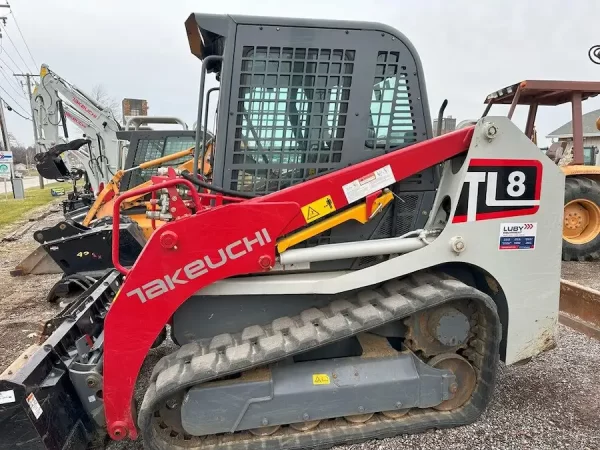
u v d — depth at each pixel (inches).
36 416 80.7
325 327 90.5
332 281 93.1
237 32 91.7
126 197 87.6
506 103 257.0
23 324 185.0
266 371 93.6
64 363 93.6
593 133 957.8
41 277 262.5
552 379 123.3
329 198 91.8
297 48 93.7
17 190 756.6
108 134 340.8
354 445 97.0
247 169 95.8
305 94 95.4
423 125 100.3
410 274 103.1
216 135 95.0
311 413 92.9
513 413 107.3
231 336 96.7
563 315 133.6
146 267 85.4
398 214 103.9
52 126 343.0
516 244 99.2
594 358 135.5
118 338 86.4
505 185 96.9
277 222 89.0
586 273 232.1
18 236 397.4
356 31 95.0
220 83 94.7
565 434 99.4
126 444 100.6
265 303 99.4
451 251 96.3
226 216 86.6
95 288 136.2
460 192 95.0
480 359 102.2
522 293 101.5
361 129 97.7
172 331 97.8
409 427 98.4
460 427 102.0
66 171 354.0
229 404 89.8
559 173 99.7
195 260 86.7
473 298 93.4
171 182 89.5
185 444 93.0
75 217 310.7
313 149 97.1
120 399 88.6
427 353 100.9
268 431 95.6
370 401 95.0
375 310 92.5
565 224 263.1
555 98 247.8
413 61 97.9
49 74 336.5
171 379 84.3
